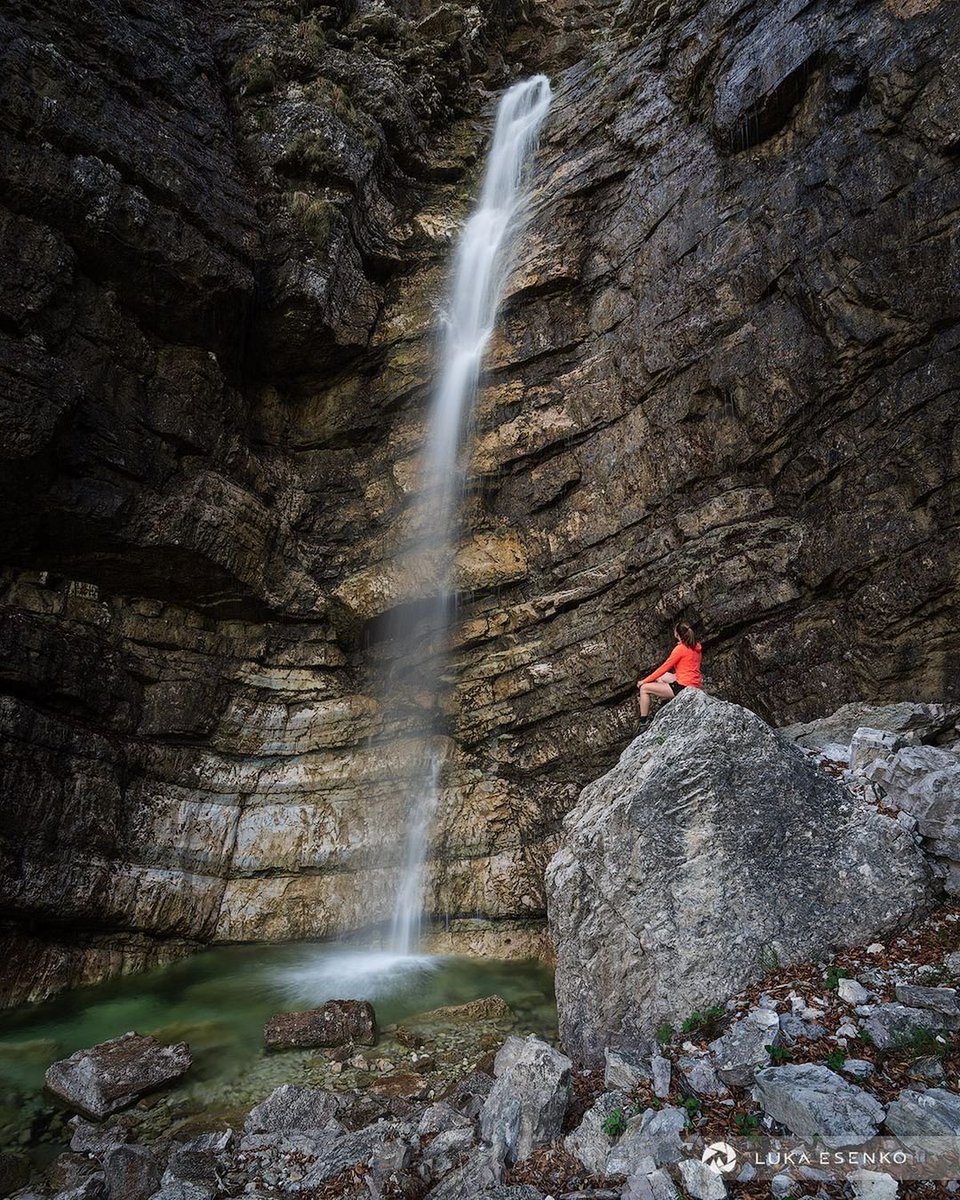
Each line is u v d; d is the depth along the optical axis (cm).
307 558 1220
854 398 877
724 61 1141
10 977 789
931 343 820
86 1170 492
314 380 1347
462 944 962
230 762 1059
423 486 1243
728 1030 464
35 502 895
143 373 1049
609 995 557
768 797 557
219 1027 731
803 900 528
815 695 843
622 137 1312
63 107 942
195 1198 430
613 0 1984
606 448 1129
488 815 1042
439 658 1152
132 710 999
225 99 1330
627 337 1159
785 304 969
